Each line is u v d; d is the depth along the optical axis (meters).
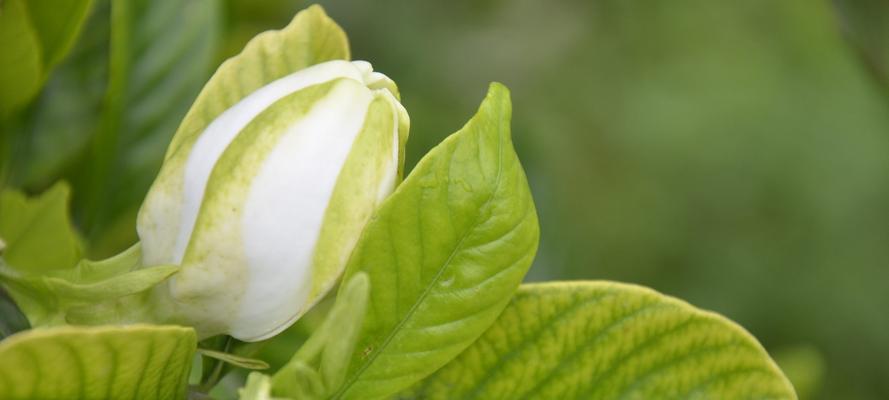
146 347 0.30
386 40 0.94
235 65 0.34
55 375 0.30
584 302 0.34
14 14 0.36
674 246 1.30
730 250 1.31
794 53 1.35
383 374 0.33
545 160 0.50
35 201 0.38
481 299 0.33
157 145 0.42
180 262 0.32
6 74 0.37
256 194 0.31
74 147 0.41
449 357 0.33
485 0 1.09
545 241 0.49
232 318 0.32
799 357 0.46
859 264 1.32
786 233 1.33
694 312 0.34
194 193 0.32
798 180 1.34
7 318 0.33
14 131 0.41
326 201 0.32
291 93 0.32
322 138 0.32
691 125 1.31
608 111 1.28
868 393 1.28
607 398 0.34
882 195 1.33
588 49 1.25
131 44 0.42
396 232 0.32
